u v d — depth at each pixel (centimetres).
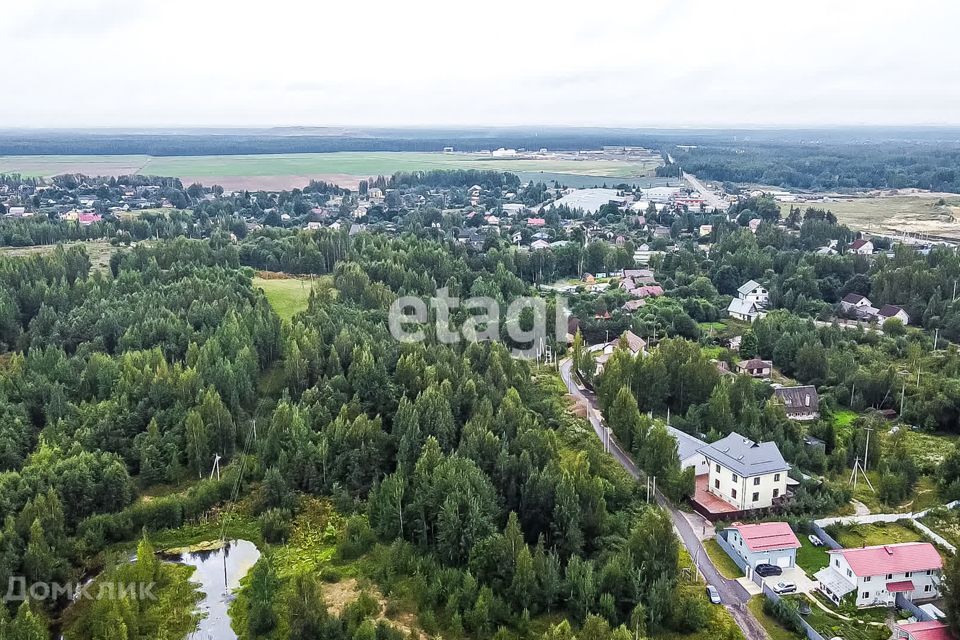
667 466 9838
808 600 7719
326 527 9012
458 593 7425
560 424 11531
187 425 10206
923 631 6838
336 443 9950
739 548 8444
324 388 11312
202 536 8962
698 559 8469
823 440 11694
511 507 8944
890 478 9944
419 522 8462
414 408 10300
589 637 6538
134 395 10944
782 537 8344
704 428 11750
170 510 9112
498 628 7212
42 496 8312
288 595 7694
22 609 6681
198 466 10188
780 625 7362
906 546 7931
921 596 7769
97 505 9138
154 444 10138
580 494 8775
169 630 7244
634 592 7375
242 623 7344
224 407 10656
